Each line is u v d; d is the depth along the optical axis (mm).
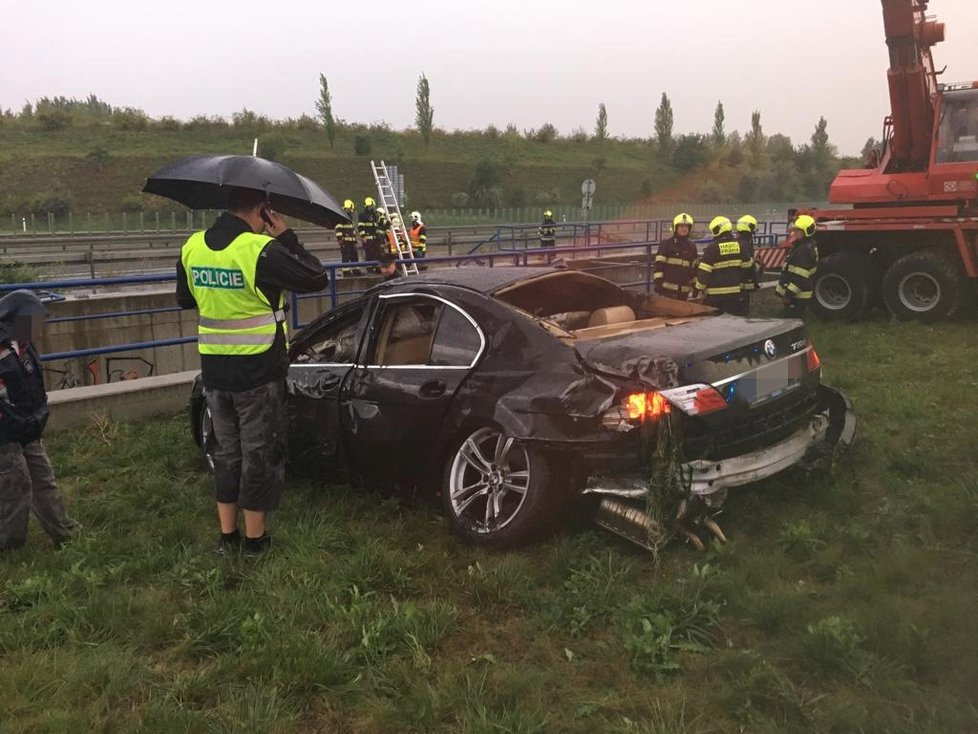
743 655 3035
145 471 5734
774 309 13250
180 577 3926
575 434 3824
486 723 2703
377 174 20578
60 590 3773
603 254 23359
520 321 4246
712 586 3568
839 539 4027
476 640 3340
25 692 2963
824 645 3025
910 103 11547
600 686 2994
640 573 3812
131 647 3334
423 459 4465
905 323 11406
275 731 2758
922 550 3848
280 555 4133
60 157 60156
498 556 4082
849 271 11883
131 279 8203
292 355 5324
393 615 3438
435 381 4359
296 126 77188
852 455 5148
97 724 2805
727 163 85062
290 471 5320
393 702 2910
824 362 8789
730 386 3910
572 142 90062
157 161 61500
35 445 4387
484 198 64750
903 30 11102
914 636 3086
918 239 11680
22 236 29750
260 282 3848
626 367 3822
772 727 2684
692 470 3736
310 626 3426
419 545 4199
